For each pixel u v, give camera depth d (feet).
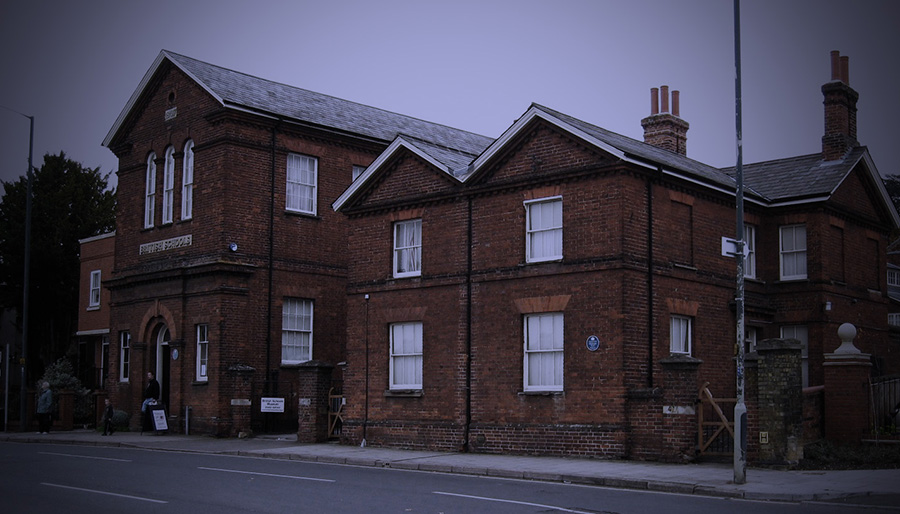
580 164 75.25
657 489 54.80
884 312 103.76
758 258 93.66
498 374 78.18
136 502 46.57
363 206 89.76
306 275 105.60
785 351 62.69
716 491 52.39
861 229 100.48
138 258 110.93
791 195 92.84
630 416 70.08
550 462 68.54
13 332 171.83
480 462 68.80
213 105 102.27
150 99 111.86
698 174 79.61
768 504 47.88
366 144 112.06
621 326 71.15
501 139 79.30
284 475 59.98
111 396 113.50
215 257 98.84
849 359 70.54
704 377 80.18
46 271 154.10
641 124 109.60
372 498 48.32
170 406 102.68
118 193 115.96
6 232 153.58
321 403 90.22
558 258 76.02
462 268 81.82
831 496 49.78
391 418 84.99
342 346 108.27
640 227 74.18
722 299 83.76
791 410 62.44
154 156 111.34
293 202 105.60
